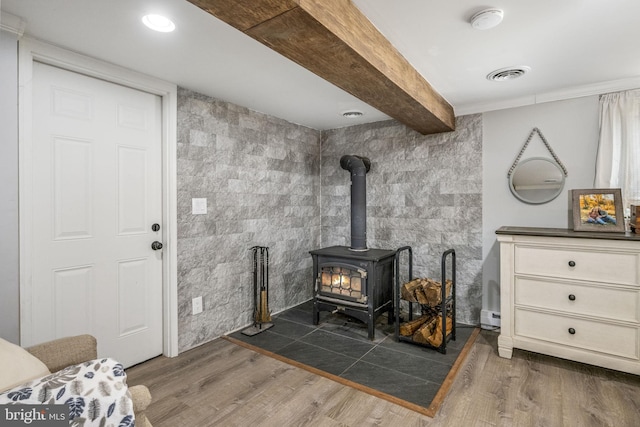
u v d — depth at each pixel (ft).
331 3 4.51
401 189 11.32
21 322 5.83
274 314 11.32
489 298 9.91
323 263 10.21
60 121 6.53
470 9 5.13
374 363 7.86
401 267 11.28
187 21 5.39
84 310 6.93
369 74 5.91
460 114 10.19
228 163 9.62
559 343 7.52
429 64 7.12
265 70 7.40
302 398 6.47
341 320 10.81
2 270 5.49
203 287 8.97
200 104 8.84
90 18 5.29
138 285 7.87
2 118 5.41
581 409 6.04
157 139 8.20
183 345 8.50
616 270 6.93
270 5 3.88
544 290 7.69
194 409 6.12
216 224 9.29
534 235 7.64
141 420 3.32
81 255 6.88
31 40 5.86
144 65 7.12
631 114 7.93
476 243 10.07
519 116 9.41
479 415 5.91
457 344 8.86
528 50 6.48
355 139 12.35
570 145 8.77
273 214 11.21
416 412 6.00
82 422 2.66
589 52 6.56
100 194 7.16
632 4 4.93
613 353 6.96
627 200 7.93
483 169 9.93
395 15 5.30
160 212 8.29
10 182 5.55
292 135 11.98
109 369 3.04
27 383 2.71
